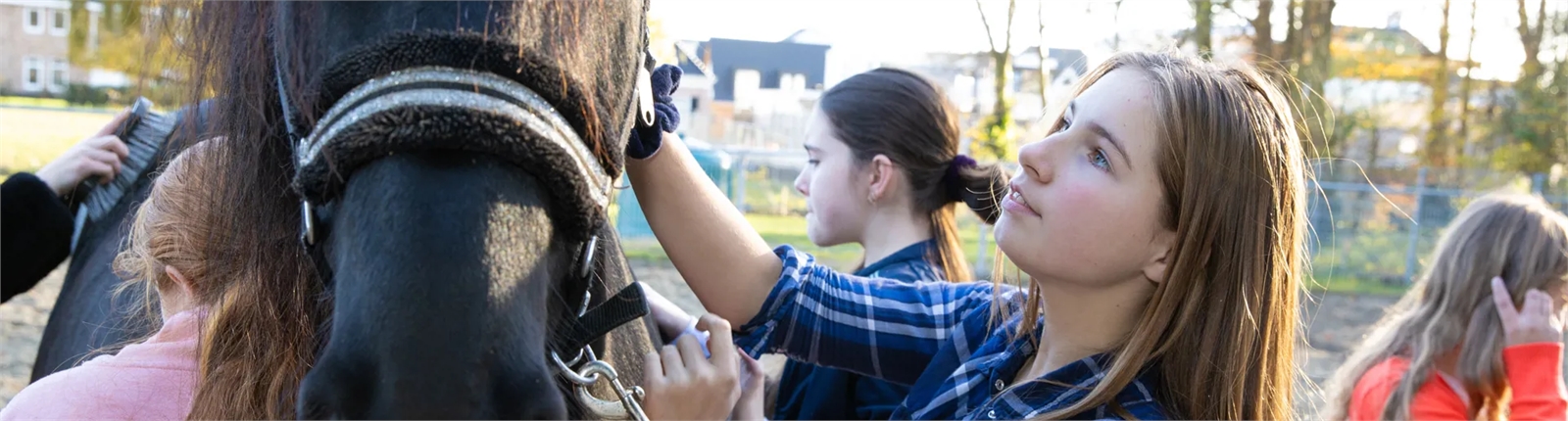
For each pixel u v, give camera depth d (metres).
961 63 13.14
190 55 1.10
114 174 2.14
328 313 0.98
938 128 2.02
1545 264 1.93
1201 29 11.36
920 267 1.90
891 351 1.53
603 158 0.93
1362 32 14.10
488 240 0.79
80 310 1.92
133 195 2.08
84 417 1.16
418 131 0.79
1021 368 1.37
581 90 0.87
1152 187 1.18
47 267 2.12
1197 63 1.26
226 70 1.04
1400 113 13.90
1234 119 1.18
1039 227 1.21
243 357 1.10
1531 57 13.05
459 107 0.80
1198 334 1.21
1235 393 1.19
